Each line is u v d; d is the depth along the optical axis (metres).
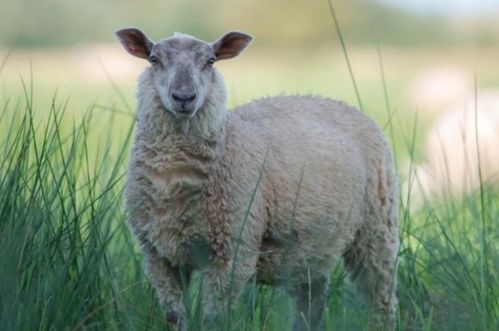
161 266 21.61
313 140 23.20
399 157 45.50
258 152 21.95
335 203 23.11
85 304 21.02
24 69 102.44
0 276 19.22
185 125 20.94
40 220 20.69
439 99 70.50
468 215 30.80
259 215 21.67
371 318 23.98
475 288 22.67
